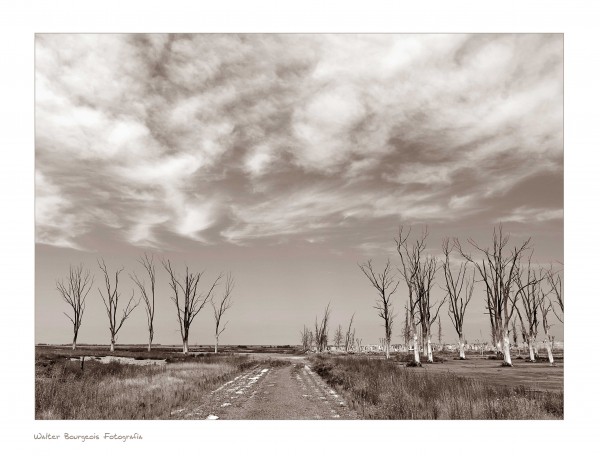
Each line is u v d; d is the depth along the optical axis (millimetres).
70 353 46250
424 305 49219
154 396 15109
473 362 44844
